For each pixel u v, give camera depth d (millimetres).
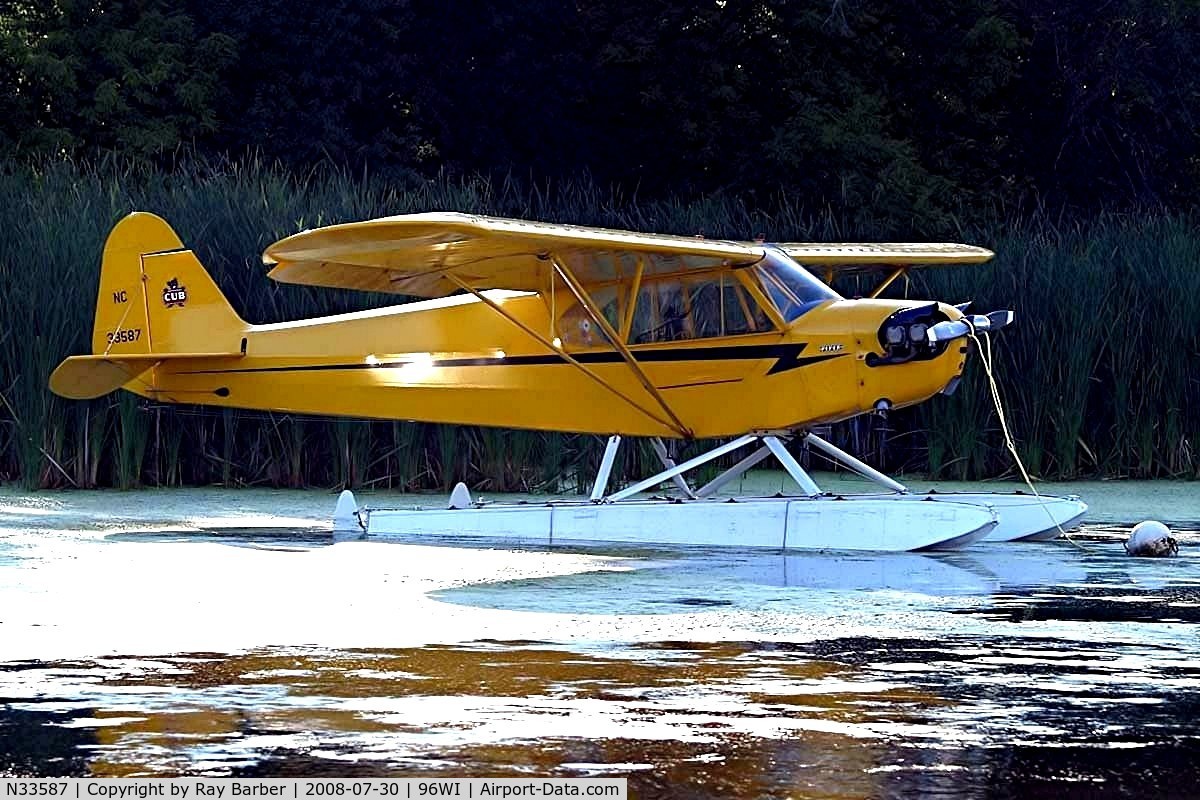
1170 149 103500
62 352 51375
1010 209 102000
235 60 91250
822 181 93438
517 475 52594
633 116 99438
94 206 55312
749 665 21266
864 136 92562
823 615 25781
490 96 97688
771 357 38281
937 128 101312
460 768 15953
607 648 22531
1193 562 34125
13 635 23266
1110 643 23109
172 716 18109
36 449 51469
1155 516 45500
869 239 87688
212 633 23562
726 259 38375
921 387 37594
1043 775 15805
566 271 38000
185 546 35719
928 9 100000
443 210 59344
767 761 16281
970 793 15164
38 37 89062
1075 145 103062
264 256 37750
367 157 91750
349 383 43750
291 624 24453
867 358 37281
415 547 36375
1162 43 100438
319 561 33062
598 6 99250
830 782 15539
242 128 91938
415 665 21141
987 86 99500
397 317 43406
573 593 28344
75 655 21734
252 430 54469
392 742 17000
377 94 93938
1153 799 15008
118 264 47375
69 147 87000
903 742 17078
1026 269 57781
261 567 31766
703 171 98688
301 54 92938
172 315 46406
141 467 53750
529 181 97812
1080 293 56906
